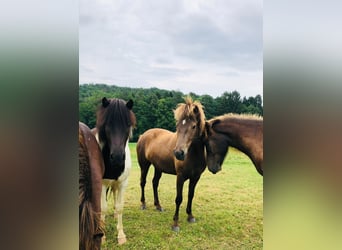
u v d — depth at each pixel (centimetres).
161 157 214
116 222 214
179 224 219
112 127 183
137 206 218
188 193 218
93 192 170
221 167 220
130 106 191
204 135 214
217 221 221
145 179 218
